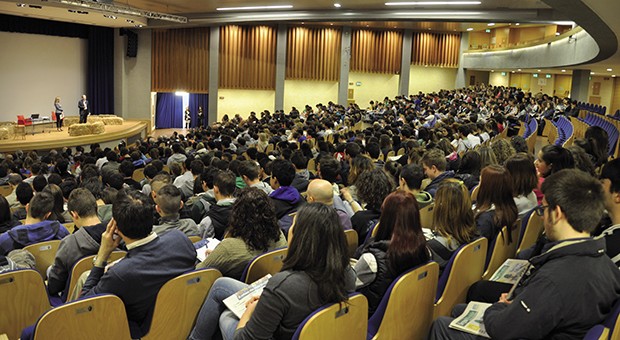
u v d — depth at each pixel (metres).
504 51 23.86
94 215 3.68
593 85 30.23
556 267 2.03
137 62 21.94
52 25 19.55
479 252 3.12
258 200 3.00
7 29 18.14
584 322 1.99
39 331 2.24
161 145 11.89
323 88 23.70
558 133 10.68
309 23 22.03
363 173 4.18
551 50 19.97
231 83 22.17
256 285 2.59
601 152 5.52
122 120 20.53
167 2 17.64
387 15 17.75
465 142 8.99
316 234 2.14
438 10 17.25
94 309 2.37
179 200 3.70
